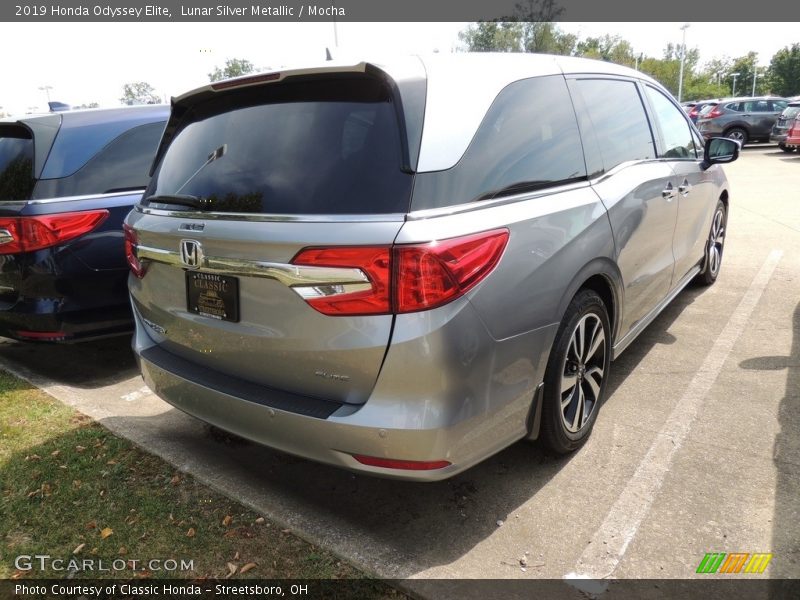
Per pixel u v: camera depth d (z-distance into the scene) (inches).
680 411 126.3
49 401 142.7
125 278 156.1
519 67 102.2
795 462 107.0
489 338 81.7
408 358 75.9
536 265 89.4
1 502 103.3
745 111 788.0
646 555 87.3
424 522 96.5
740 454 110.2
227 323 90.4
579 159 110.3
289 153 87.2
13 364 171.2
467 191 82.7
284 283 80.7
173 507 101.1
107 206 152.2
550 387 99.0
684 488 101.4
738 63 3304.6
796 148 698.2
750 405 127.3
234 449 120.0
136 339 115.2
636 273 127.0
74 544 93.4
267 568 87.2
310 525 96.0
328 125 85.8
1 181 152.5
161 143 113.0
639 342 163.9
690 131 176.2
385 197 77.6
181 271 96.2
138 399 146.6
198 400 97.5
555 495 101.6
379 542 92.0
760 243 269.3
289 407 84.5
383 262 74.5
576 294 103.6
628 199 119.3
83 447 120.5
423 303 74.9
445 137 82.2
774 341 159.6
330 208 79.6
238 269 85.2
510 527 94.6
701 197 173.0
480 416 82.9
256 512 99.6
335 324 78.6
